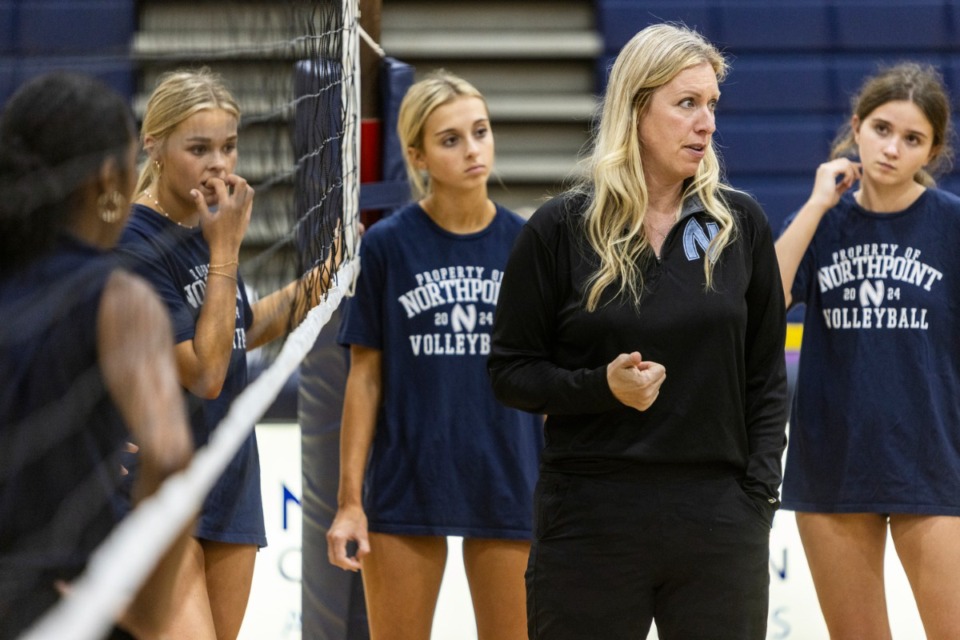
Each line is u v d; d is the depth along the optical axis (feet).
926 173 32.45
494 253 31.86
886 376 30.78
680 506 22.75
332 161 28.04
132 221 24.29
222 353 23.73
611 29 70.85
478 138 31.24
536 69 69.51
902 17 72.43
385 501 31.14
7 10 58.90
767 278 24.20
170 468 13.99
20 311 14.26
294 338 21.39
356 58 32.27
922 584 30.37
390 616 31.30
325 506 34.99
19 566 14.20
